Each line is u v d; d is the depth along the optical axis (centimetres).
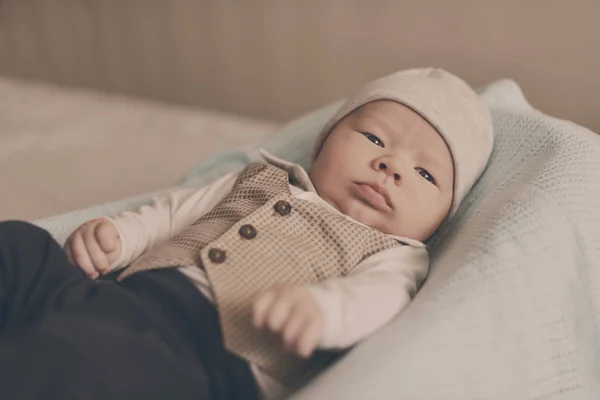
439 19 165
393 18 171
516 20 156
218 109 210
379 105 90
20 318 65
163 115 176
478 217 81
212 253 72
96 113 175
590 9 147
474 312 63
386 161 84
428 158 86
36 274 68
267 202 80
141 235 83
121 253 80
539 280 68
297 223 78
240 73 201
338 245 77
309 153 114
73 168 141
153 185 136
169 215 89
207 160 120
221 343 67
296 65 191
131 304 68
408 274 78
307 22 184
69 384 58
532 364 65
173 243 78
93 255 76
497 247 68
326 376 58
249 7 191
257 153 117
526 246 69
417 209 85
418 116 88
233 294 69
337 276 75
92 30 222
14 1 230
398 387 57
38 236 71
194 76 210
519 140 94
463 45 165
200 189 92
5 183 131
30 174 137
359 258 77
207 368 66
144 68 218
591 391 70
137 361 62
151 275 72
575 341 70
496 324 64
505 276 67
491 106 107
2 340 61
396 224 84
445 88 94
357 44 179
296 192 85
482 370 62
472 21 162
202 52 205
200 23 201
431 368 59
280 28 189
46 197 127
